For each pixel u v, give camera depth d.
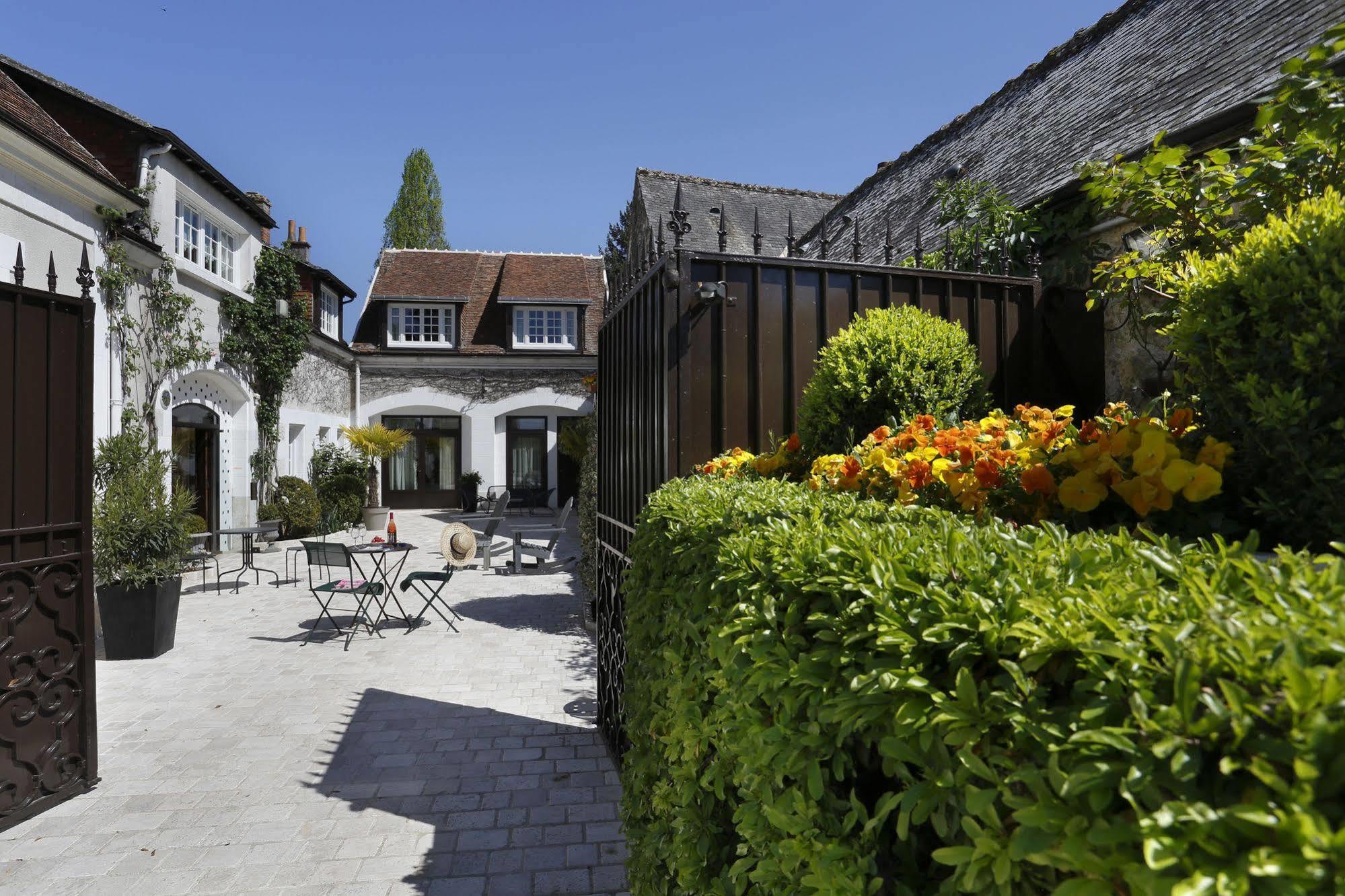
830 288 3.68
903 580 1.05
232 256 13.02
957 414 3.15
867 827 0.96
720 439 3.44
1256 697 0.60
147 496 6.62
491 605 8.61
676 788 1.95
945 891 0.82
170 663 6.26
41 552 3.63
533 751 4.38
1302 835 0.52
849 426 3.06
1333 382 1.56
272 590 9.67
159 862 3.16
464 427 21.69
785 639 1.22
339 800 3.74
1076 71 7.17
